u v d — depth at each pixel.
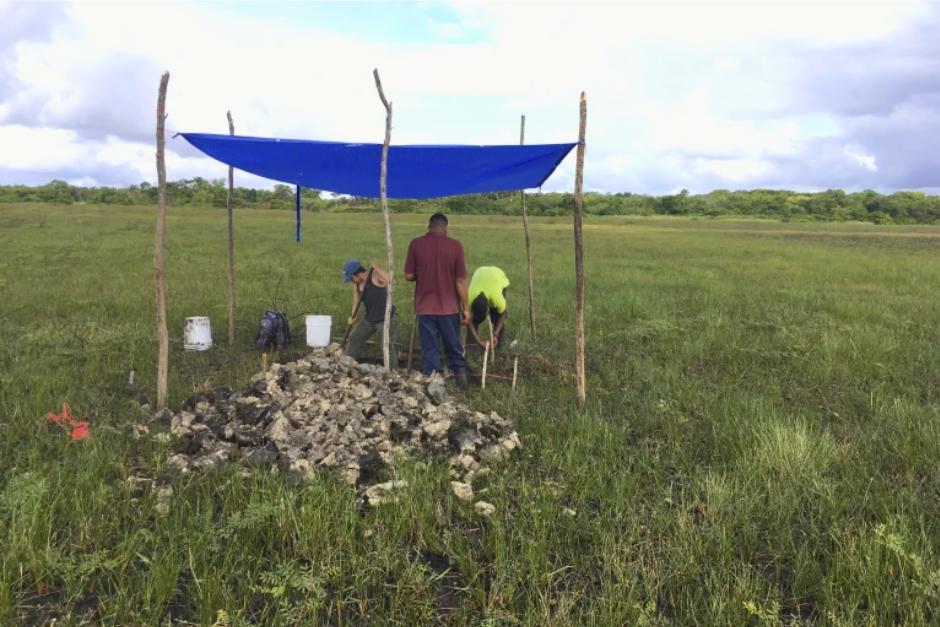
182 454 4.92
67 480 4.25
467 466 4.89
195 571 3.44
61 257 18.67
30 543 3.47
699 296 13.55
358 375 6.35
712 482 4.43
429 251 7.01
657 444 5.43
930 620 3.23
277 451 4.88
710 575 3.58
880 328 10.04
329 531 3.85
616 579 3.54
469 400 6.60
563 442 5.42
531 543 3.69
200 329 8.09
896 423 5.76
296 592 3.36
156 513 4.04
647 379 7.35
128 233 30.55
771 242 37.78
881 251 30.48
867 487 4.51
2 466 4.61
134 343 8.15
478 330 9.62
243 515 4.02
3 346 7.84
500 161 7.09
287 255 21.11
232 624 3.06
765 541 4.00
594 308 11.90
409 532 3.99
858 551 3.65
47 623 3.10
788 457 4.91
